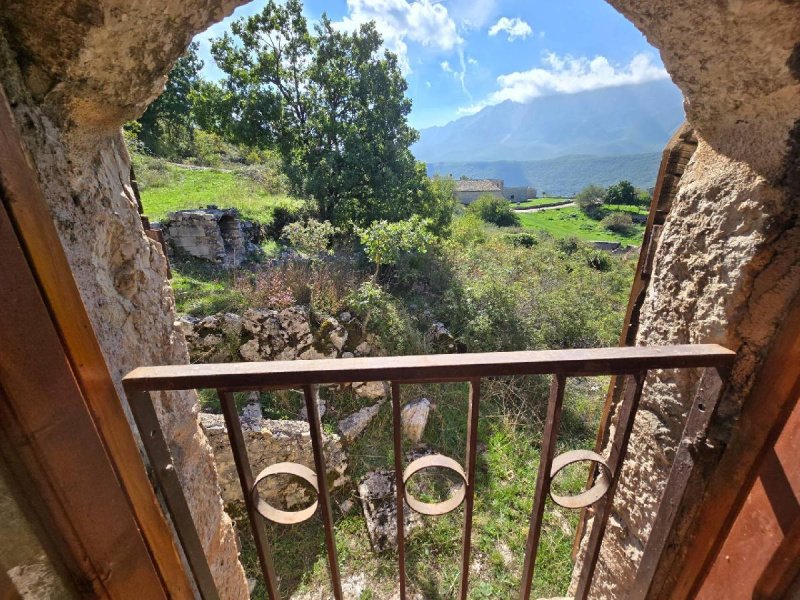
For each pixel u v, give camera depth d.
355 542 2.71
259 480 0.83
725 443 0.82
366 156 7.82
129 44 0.63
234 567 1.34
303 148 8.05
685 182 0.94
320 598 2.40
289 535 2.77
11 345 0.48
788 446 0.71
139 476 0.72
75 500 0.57
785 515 0.72
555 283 6.36
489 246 9.02
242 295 4.14
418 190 8.45
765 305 0.74
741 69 0.68
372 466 3.26
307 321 3.88
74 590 0.60
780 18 0.58
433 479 3.12
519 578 2.41
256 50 7.64
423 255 6.30
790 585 0.74
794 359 0.69
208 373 0.72
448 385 4.07
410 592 2.38
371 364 0.72
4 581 0.51
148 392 0.76
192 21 0.68
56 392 0.54
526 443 3.53
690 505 0.90
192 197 7.86
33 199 0.52
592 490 0.92
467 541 0.96
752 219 0.75
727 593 0.85
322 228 6.23
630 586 1.17
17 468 0.51
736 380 0.79
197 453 1.13
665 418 1.00
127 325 0.86
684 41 0.71
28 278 0.50
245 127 7.77
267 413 3.25
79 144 0.73
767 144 0.72
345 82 7.89
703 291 0.87
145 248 0.98
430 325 4.88
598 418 3.90
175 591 0.83
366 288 4.42
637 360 0.75
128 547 0.68
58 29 0.57
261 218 7.02
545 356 0.74
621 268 10.02
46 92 0.63
